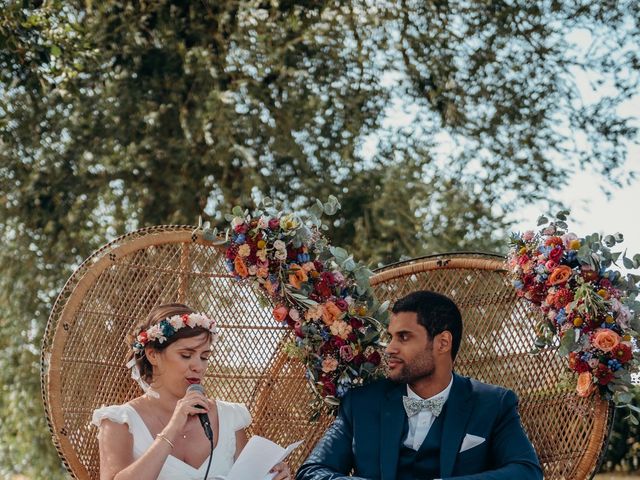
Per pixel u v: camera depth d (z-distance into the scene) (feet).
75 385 12.78
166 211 26.45
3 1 22.48
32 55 22.68
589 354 12.37
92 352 12.98
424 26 27.20
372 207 26.50
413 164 27.20
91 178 26.05
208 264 13.69
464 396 11.94
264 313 13.84
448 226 27.07
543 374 13.30
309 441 13.50
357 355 13.10
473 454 11.58
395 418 11.87
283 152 25.70
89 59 24.50
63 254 25.93
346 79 26.96
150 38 26.48
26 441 25.36
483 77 27.50
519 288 13.01
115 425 11.43
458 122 27.32
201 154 26.48
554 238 12.69
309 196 26.22
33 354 25.54
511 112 27.58
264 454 11.39
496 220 27.68
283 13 26.71
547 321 12.86
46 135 26.11
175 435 10.98
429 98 27.45
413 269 13.88
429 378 11.93
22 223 25.94
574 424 12.93
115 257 13.16
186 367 11.69
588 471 12.66
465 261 13.82
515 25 27.78
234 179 26.40
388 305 13.28
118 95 25.64
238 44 26.08
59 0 23.68
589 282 12.39
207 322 11.87
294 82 26.43
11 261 25.77
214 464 11.64
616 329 12.35
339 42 26.61
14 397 25.29
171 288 13.50
